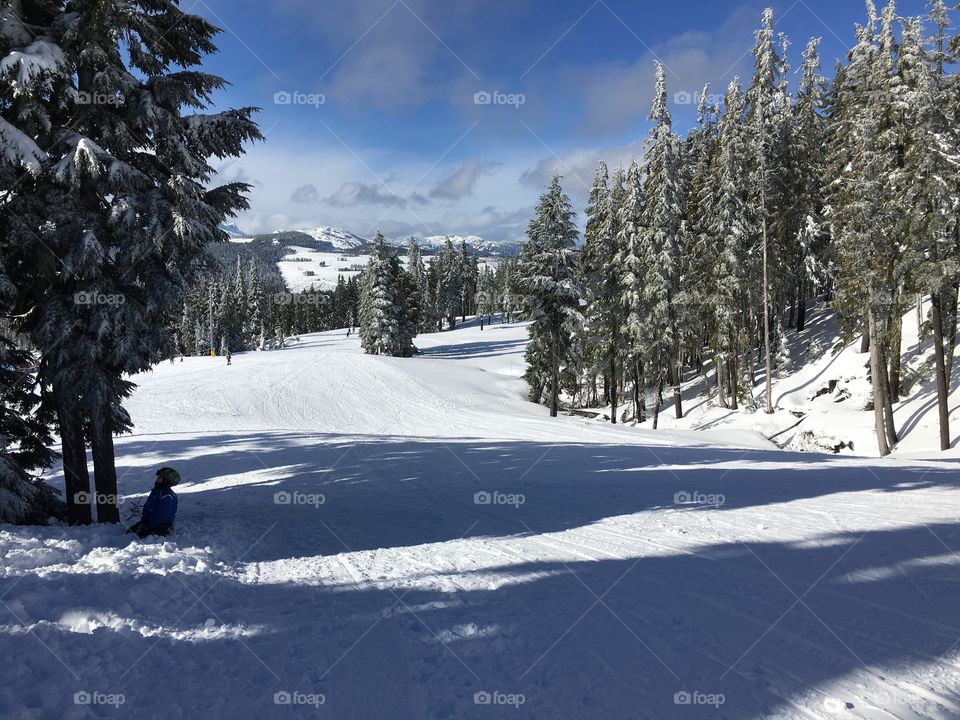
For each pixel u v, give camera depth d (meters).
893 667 4.05
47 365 9.05
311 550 8.20
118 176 8.84
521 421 37.00
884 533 7.76
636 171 34.53
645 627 4.94
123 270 9.30
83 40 8.90
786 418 33.03
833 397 33.03
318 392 43.00
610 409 45.69
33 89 8.38
